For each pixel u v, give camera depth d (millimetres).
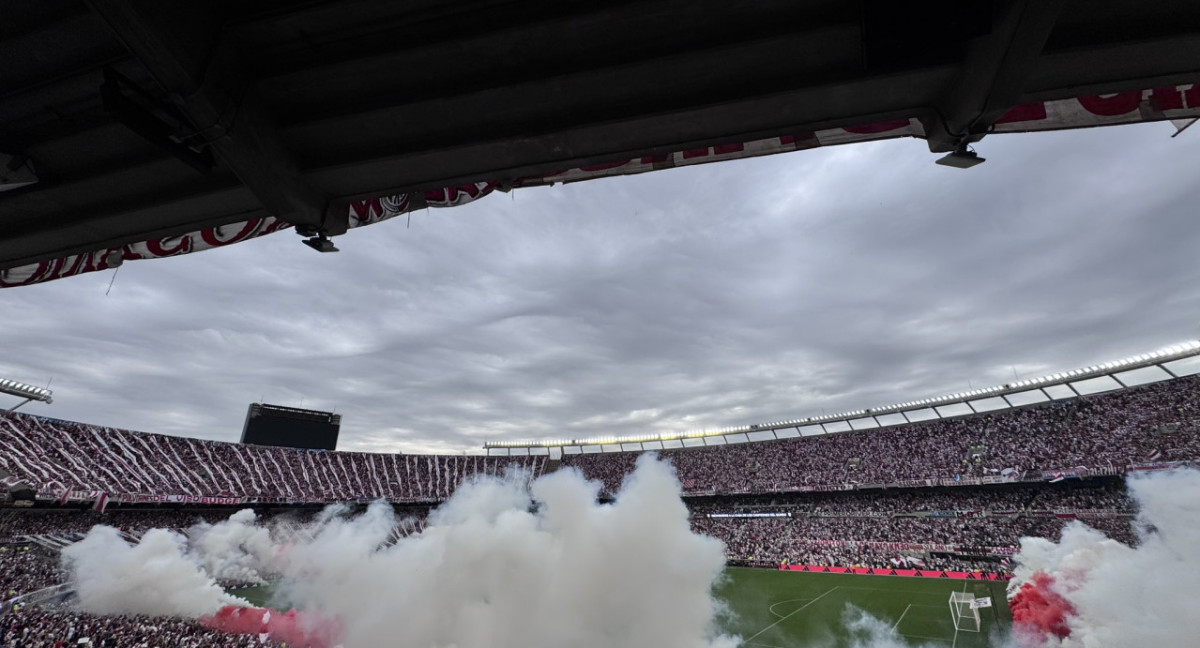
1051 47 4188
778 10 4461
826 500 70750
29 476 53562
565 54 4871
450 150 5406
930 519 59344
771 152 5879
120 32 3887
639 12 4500
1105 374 63531
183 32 4168
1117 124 4926
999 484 59312
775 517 70188
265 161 5152
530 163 5602
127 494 55594
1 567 37719
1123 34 4164
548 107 5156
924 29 4074
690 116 4988
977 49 4145
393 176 5754
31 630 25359
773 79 4805
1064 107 4992
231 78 4688
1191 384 57688
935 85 4617
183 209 5977
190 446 74000
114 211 5973
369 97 5238
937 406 76875
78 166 5730
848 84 4609
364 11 4617
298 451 83750
